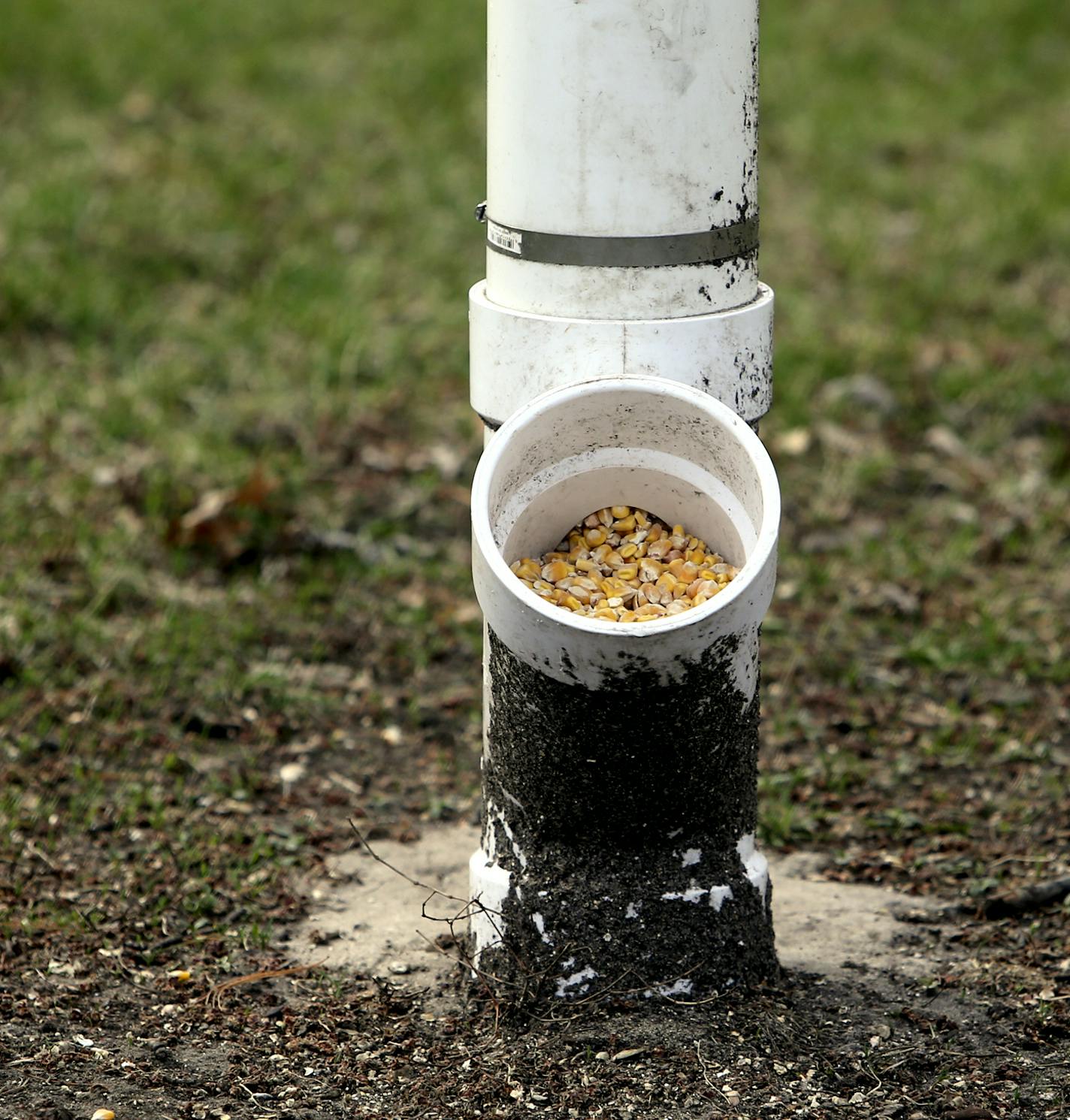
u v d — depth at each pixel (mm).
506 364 4395
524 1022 4535
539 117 4180
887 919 5363
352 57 16953
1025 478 8945
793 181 14008
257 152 13961
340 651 7254
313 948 5109
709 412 4242
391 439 9336
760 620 4219
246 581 7750
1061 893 5445
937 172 14219
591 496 4586
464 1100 4223
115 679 6801
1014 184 13656
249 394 9734
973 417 9727
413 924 5270
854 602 7730
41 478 8453
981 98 16219
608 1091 4242
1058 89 16672
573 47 4098
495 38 4246
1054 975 4961
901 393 10023
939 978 4926
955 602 7762
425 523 8445
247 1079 4312
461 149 14422
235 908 5320
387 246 12211
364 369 10156
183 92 15562
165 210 12406
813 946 5152
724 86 4199
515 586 4043
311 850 5773
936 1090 4305
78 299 10570
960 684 7055
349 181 13516
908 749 6586
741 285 4410
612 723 4227
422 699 6938
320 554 8055
